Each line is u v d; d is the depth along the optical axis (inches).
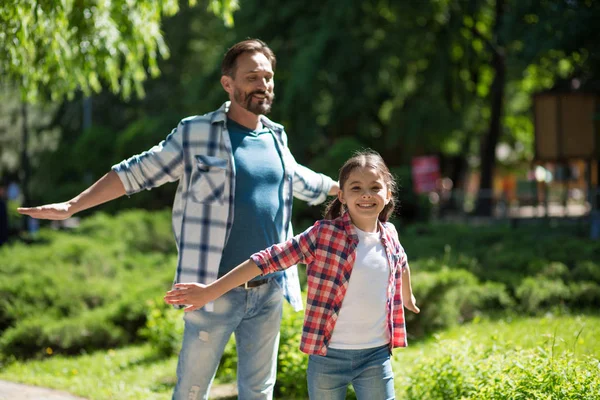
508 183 1563.7
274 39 949.2
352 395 225.3
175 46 1325.0
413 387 210.4
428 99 963.3
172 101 1363.2
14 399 236.2
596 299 359.9
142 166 155.3
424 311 317.4
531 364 179.6
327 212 157.3
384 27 945.5
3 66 302.8
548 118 724.0
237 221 155.5
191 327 155.1
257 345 160.7
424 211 711.7
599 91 696.4
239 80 157.8
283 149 164.9
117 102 1461.6
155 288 362.9
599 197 664.4
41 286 369.4
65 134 1457.9
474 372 196.9
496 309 358.3
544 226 646.5
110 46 293.3
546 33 649.0
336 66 892.0
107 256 443.5
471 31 959.0
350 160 151.3
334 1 893.8
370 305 146.9
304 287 333.4
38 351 322.7
